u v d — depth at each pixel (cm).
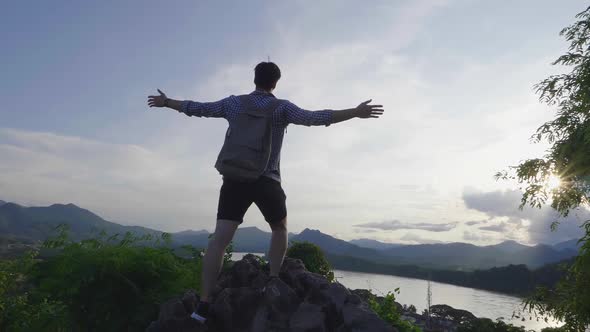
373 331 301
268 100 313
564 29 1427
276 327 314
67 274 473
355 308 322
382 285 19762
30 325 532
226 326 324
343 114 294
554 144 1469
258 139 299
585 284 1237
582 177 1375
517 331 3953
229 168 297
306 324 308
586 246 1226
